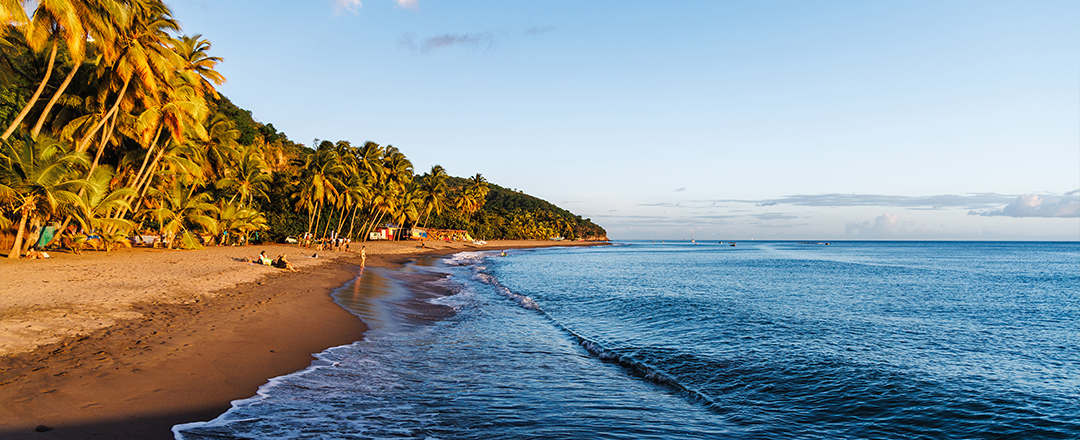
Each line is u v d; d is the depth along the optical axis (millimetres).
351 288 22719
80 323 10219
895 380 10773
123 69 23953
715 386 10227
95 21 20422
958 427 8406
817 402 9383
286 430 6434
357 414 7285
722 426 8039
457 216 114875
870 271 51594
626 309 21062
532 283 32875
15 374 7035
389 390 8586
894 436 7977
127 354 8539
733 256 93438
